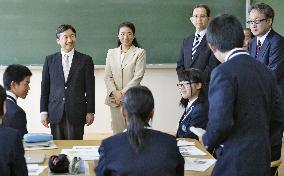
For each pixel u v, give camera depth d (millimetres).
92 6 5016
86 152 2523
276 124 1990
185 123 2916
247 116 1823
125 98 1728
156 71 5172
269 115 1933
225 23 1890
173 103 5227
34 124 5082
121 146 1689
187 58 3854
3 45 4949
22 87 2621
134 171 1645
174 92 5211
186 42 3906
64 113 3557
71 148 2623
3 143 1761
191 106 2916
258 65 1908
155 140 1702
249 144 1817
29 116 5066
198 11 3770
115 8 5039
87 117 3600
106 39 5066
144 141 1683
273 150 2336
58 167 2119
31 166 2240
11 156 1771
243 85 1821
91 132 5172
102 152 1729
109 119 5168
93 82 3623
